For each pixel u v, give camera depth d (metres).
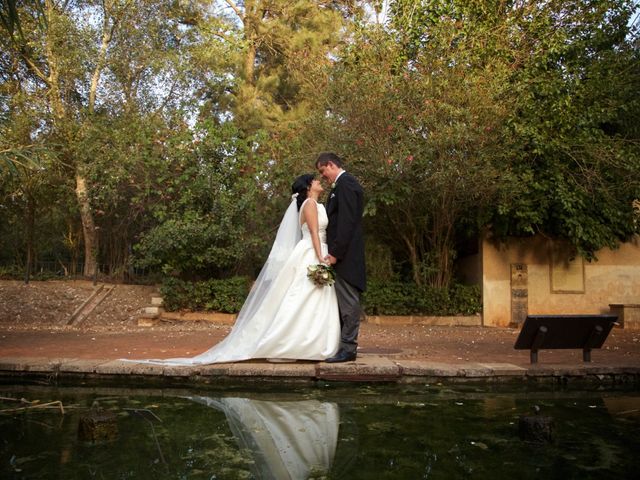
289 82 13.69
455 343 6.54
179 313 9.38
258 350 4.42
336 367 4.14
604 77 8.69
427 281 9.81
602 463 2.16
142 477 1.97
